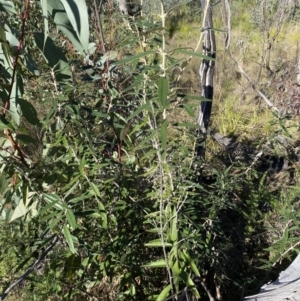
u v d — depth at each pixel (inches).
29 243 81.0
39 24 77.7
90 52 84.2
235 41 285.3
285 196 109.4
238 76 234.8
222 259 86.8
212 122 190.5
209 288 88.0
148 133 75.7
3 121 52.4
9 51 55.7
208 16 94.3
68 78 66.0
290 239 70.0
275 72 197.3
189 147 86.9
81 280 74.5
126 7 105.3
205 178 108.1
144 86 53.1
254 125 173.2
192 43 276.1
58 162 70.8
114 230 76.4
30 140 62.1
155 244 60.4
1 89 57.4
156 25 59.2
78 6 49.3
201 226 72.5
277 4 276.4
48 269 78.0
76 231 71.7
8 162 61.3
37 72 62.6
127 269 75.5
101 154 73.4
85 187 71.0
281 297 54.9
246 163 123.9
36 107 103.7
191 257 64.9
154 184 76.7
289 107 137.1
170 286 58.4
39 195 65.0
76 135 72.3
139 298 80.4
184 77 201.6
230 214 108.2
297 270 62.7
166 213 62.8
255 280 92.7
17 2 67.0
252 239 98.5
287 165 135.6
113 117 76.7
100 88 82.6
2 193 63.8
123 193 72.2
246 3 349.4
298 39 266.1
